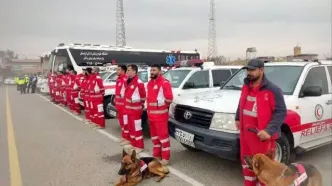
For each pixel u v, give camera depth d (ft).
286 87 18.22
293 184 10.72
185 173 17.87
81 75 41.32
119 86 24.64
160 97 18.83
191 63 34.81
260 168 10.68
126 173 15.78
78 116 39.83
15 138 26.55
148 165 16.90
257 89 12.41
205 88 29.17
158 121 18.97
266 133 11.84
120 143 24.70
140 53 75.61
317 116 18.47
